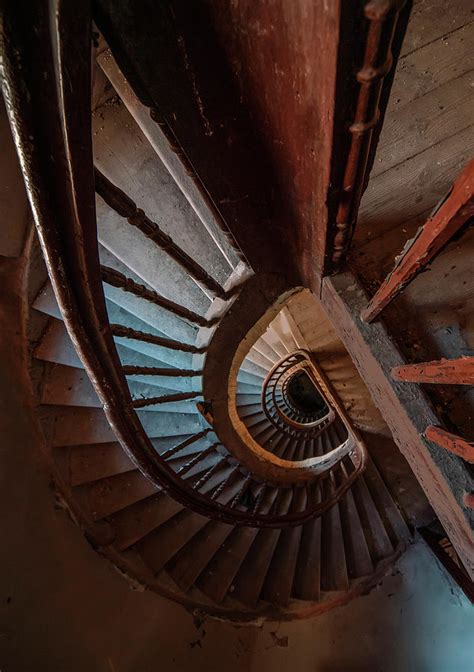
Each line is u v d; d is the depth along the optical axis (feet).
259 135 3.54
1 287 6.29
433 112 5.49
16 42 2.10
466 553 4.66
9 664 5.54
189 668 9.02
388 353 4.74
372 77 2.14
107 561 8.55
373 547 14.23
